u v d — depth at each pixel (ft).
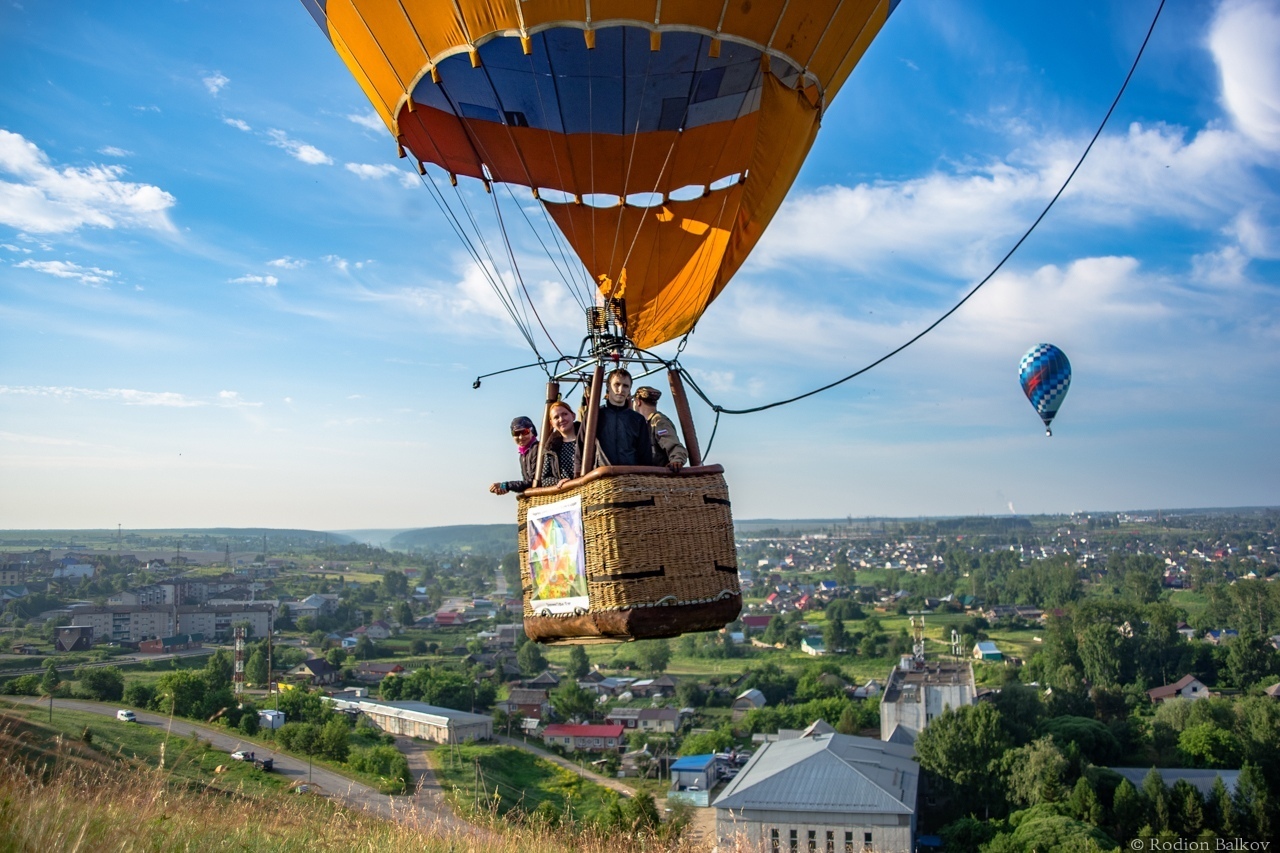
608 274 32.07
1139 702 284.00
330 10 27.71
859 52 27.20
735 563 21.48
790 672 379.76
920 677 246.27
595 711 306.14
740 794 130.41
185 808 23.09
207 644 473.67
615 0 24.20
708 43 26.25
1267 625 457.27
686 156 31.37
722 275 28.76
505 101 29.17
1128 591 652.89
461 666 414.00
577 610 21.25
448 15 25.35
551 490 22.15
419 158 32.17
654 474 20.77
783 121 26.58
